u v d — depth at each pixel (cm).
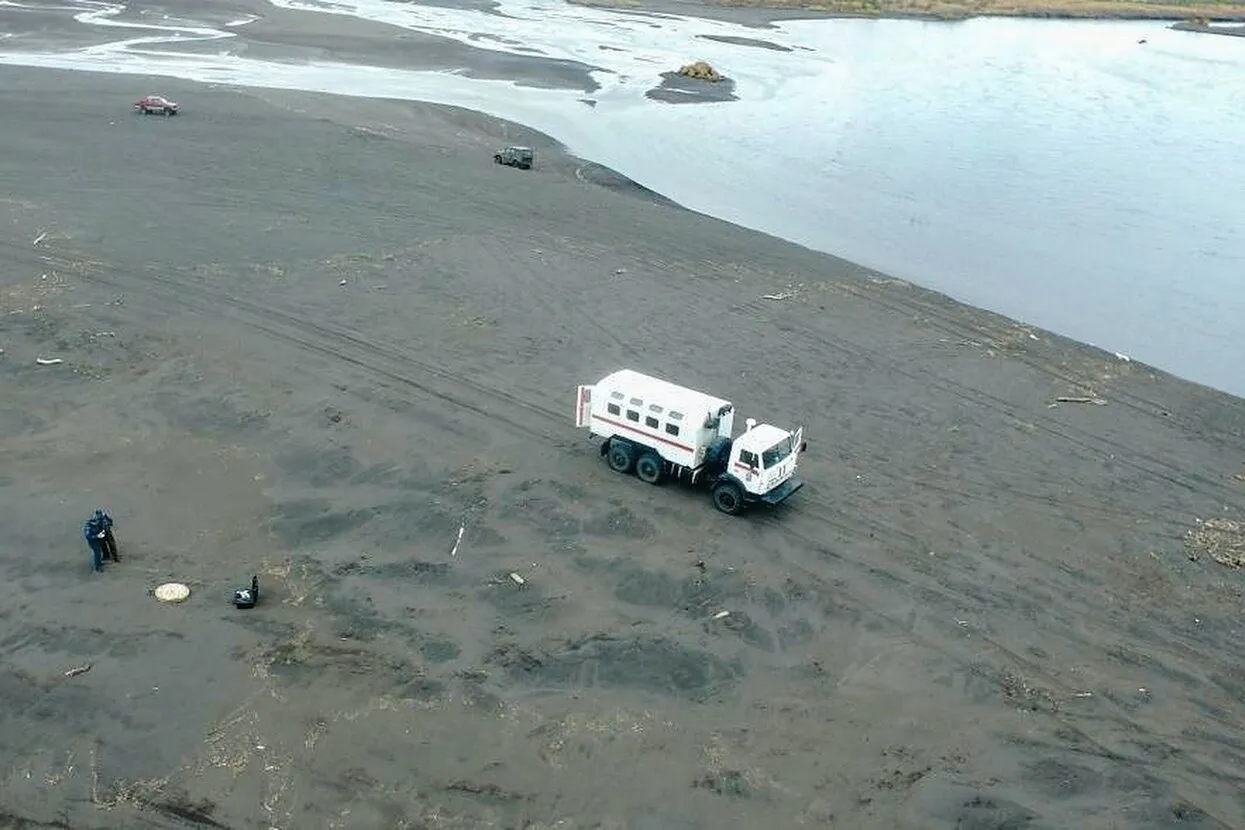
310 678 1991
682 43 11762
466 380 3325
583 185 5803
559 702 1989
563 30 11988
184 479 2656
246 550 2394
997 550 2633
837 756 1914
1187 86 10900
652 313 3994
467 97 8194
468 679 2027
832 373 3612
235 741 1828
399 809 1720
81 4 10819
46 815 1658
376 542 2462
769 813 1773
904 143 7725
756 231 5322
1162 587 2531
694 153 7088
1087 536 2731
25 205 4506
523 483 2755
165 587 2206
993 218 6000
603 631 2203
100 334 3403
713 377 3503
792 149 7362
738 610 2311
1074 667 2216
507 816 1725
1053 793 1866
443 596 2280
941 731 1998
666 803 1777
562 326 3812
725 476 2658
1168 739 2022
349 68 8862
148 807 1686
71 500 2519
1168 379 3878
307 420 2991
